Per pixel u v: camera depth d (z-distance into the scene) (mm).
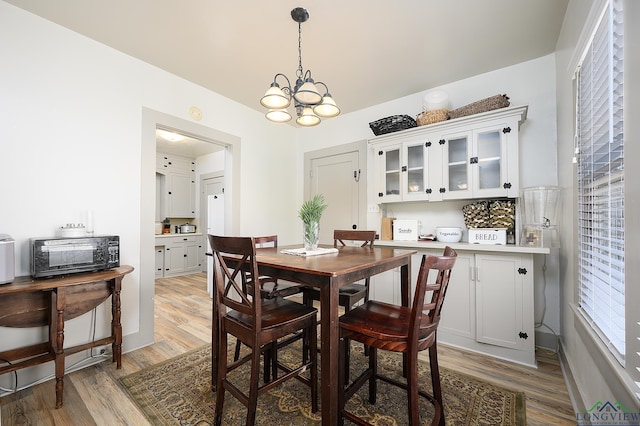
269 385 1337
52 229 1928
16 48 1808
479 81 2670
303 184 4039
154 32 2068
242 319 1403
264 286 2182
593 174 1373
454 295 2381
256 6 1809
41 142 1895
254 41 2174
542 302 2316
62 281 1694
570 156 1828
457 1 1761
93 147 2129
